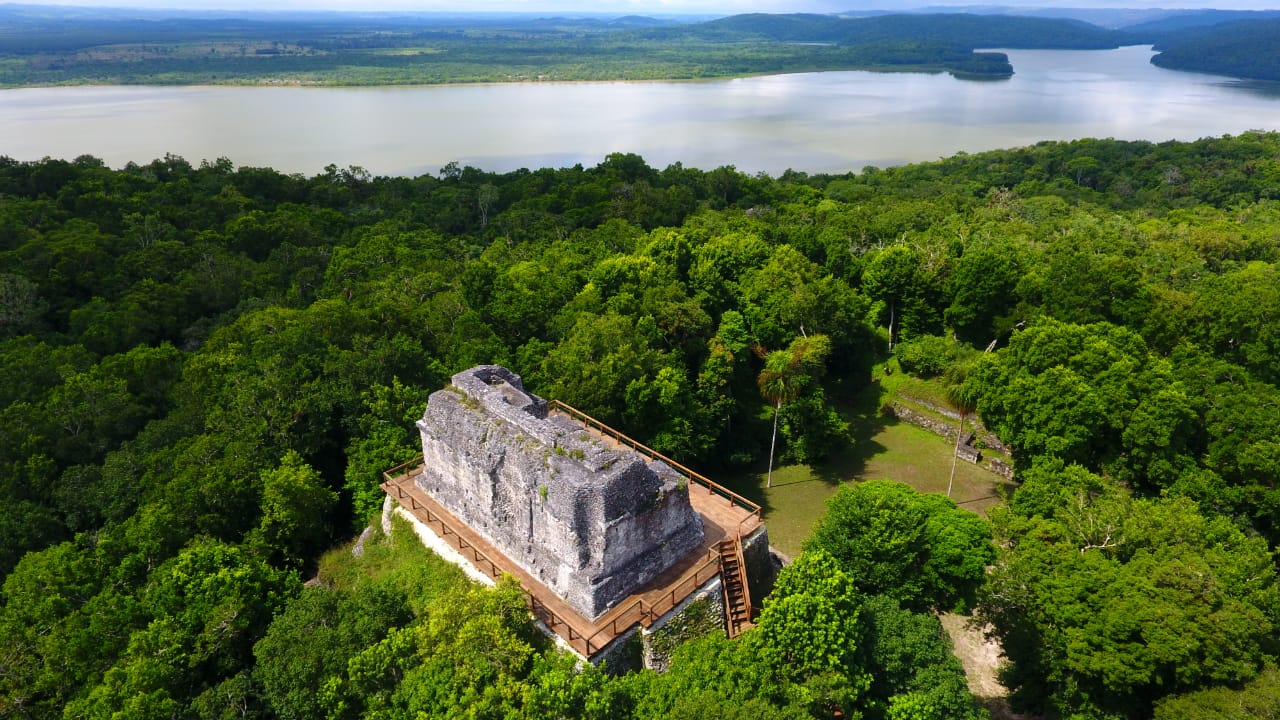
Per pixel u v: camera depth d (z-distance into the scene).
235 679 26.56
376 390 40.38
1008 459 51.12
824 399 58.50
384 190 116.50
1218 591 27.06
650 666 27.56
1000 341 61.03
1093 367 44.34
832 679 24.02
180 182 98.88
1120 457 41.56
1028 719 30.80
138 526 34.25
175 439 41.88
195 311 65.81
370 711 24.44
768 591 33.25
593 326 48.59
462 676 23.62
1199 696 25.03
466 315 52.09
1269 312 49.34
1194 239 84.38
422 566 32.38
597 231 89.62
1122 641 26.55
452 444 32.16
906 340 64.88
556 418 36.19
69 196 86.06
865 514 31.91
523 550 29.81
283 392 41.91
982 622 31.02
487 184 117.38
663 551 29.72
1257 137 151.38
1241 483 39.16
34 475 39.38
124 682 25.95
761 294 60.16
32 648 28.95
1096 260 60.88
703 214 104.25
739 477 50.91
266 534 35.62
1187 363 47.44
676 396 45.50
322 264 78.75
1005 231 91.50
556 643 26.92
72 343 55.91
